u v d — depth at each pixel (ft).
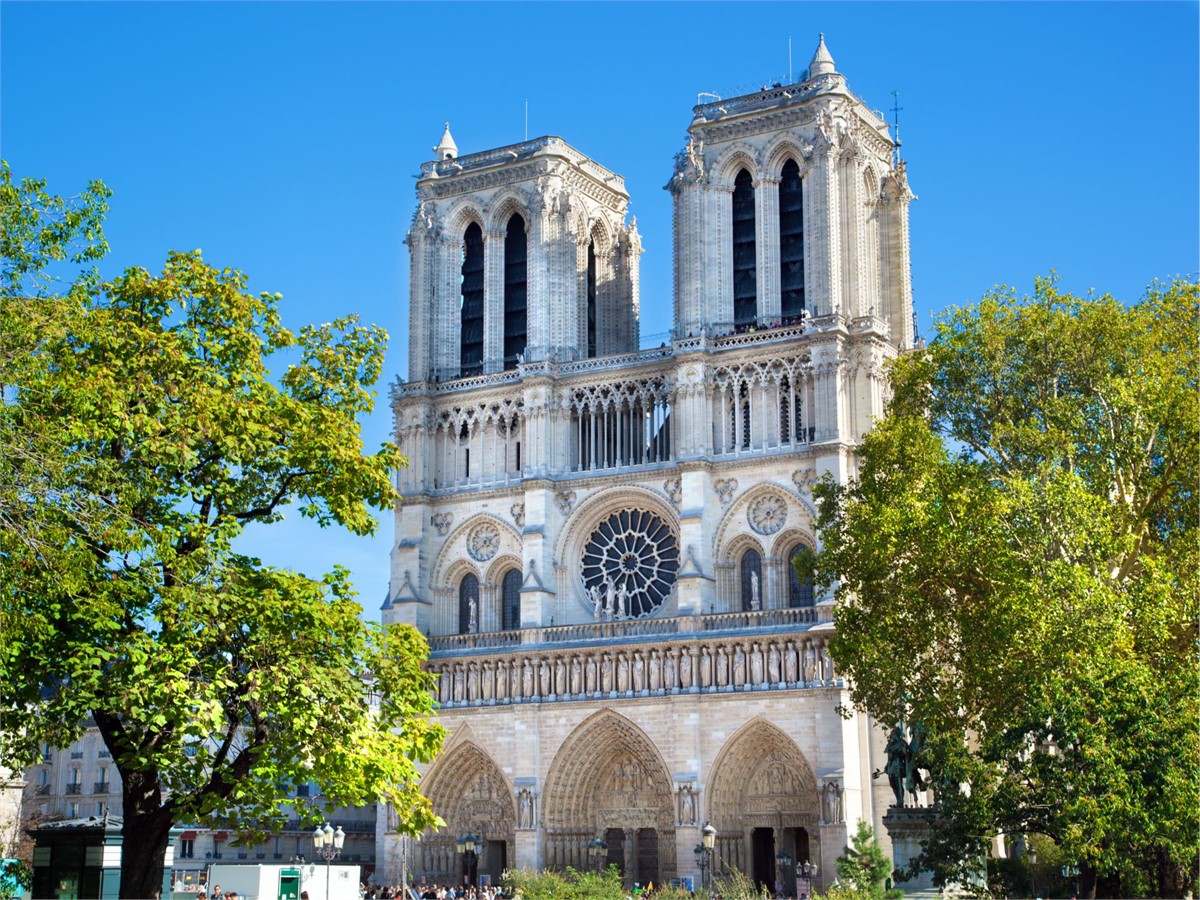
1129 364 301.63
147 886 180.34
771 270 437.58
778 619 409.90
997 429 301.22
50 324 176.24
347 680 185.47
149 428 181.57
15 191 182.19
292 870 335.26
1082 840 224.53
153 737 181.78
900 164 456.86
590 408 455.63
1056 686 232.32
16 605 168.45
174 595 176.14
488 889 394.32
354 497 201.87
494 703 441.68
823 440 414.62
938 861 247.09
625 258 500.74
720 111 448.65
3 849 323.57
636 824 424.05
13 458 168.14
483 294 483.92
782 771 406.82
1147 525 294.66
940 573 282.15
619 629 431.84
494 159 483.51
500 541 459.73
